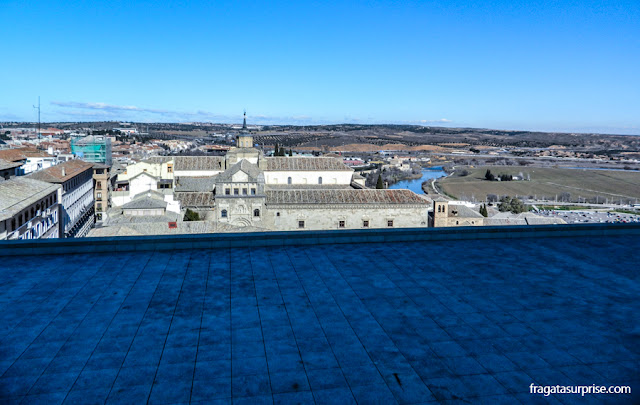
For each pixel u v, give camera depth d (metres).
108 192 156.00
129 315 17.97
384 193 104.25
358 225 101.25
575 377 13.97
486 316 18.20
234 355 15.09
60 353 15.12
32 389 13.16
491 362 14.80
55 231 94.62
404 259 25.28
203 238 26.75
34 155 152.50
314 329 16.95
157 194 98.69
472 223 128.25
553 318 18.06
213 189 112.56
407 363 14.72
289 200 99.50
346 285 21.34
